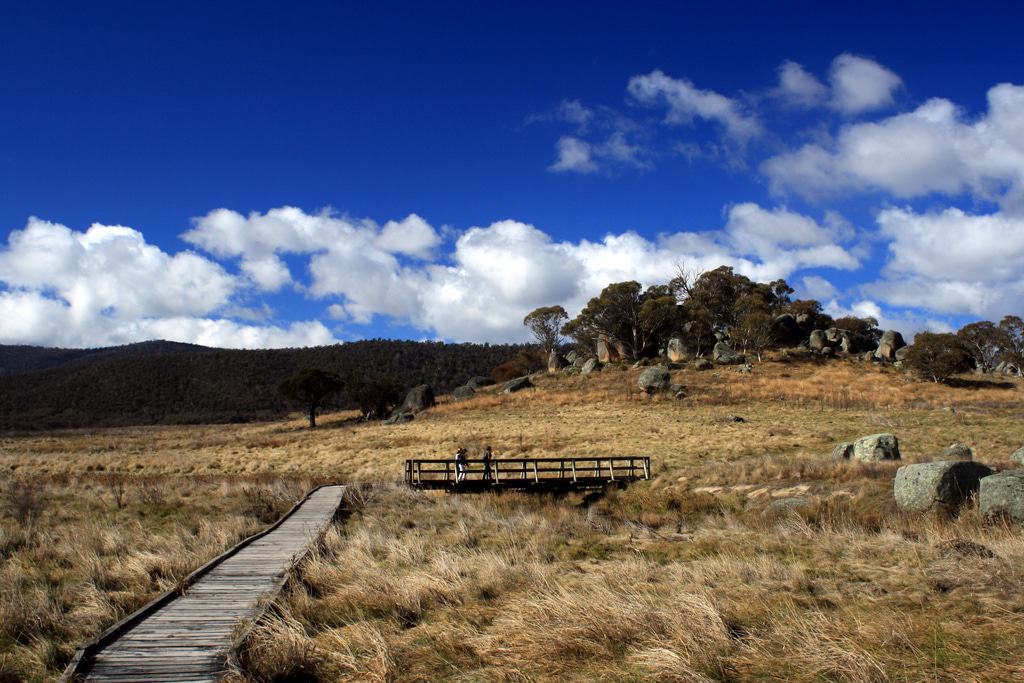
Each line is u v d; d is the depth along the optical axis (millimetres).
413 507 21688
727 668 6902
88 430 87562
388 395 74812
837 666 6648
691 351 80750
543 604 9133
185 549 14836
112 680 7383
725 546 13367
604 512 20859
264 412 124750
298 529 17500
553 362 84188
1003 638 7238
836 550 12461
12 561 13383
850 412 47406
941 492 15320
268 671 7383
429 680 7164
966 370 69250
